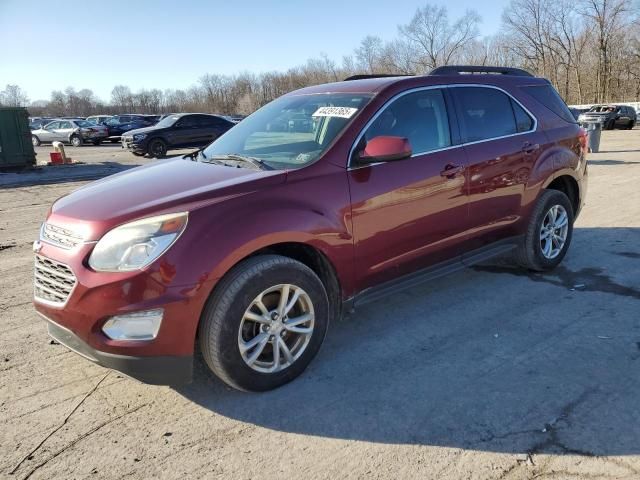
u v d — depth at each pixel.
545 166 4.82
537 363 3.45
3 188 13.51
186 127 21.08
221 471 2.58
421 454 2.64
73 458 2.69
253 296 3.02
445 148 4.07
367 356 3.64
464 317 4.21
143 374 2.86
